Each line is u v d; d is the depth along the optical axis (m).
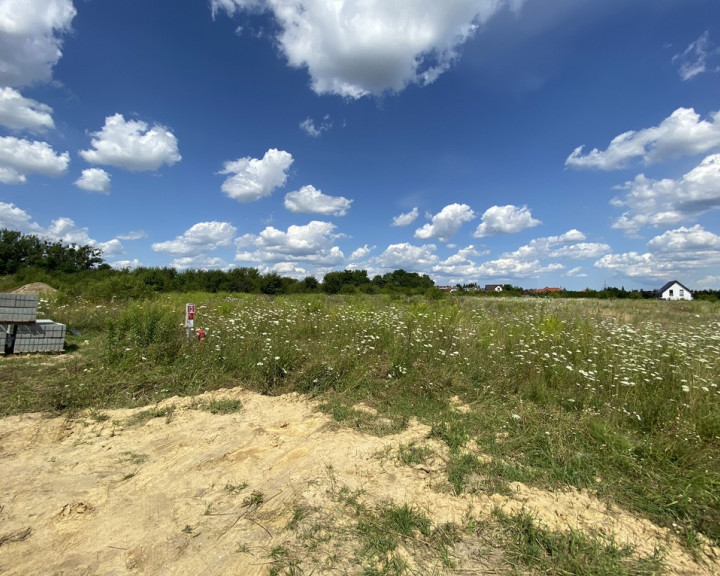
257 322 8.88
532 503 2.87
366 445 3.78
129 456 3.57
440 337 7.45
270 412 4.70
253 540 2.46
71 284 22.59
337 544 2.43
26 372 5.97
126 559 2.30
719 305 20.70
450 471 3.25
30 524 2.60
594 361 6.02
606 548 2.42
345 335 7.59
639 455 3.54
